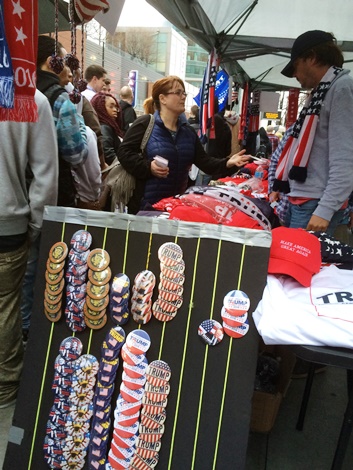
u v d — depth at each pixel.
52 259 1.29
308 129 1.86
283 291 1.15
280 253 1.22
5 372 1.81
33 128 1.58
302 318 1.00
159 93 2.37
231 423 1.17
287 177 2.04
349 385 1.50
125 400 1.21
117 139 3.70
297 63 1.89
